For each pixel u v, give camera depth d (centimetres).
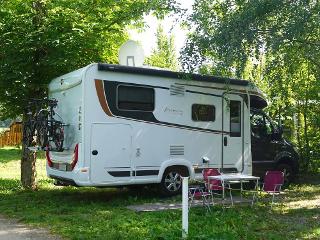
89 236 625
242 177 810
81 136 850
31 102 984
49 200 938
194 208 823
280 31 701
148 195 982
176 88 955
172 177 952
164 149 935
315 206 862
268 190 809
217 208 821
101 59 1110
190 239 576
